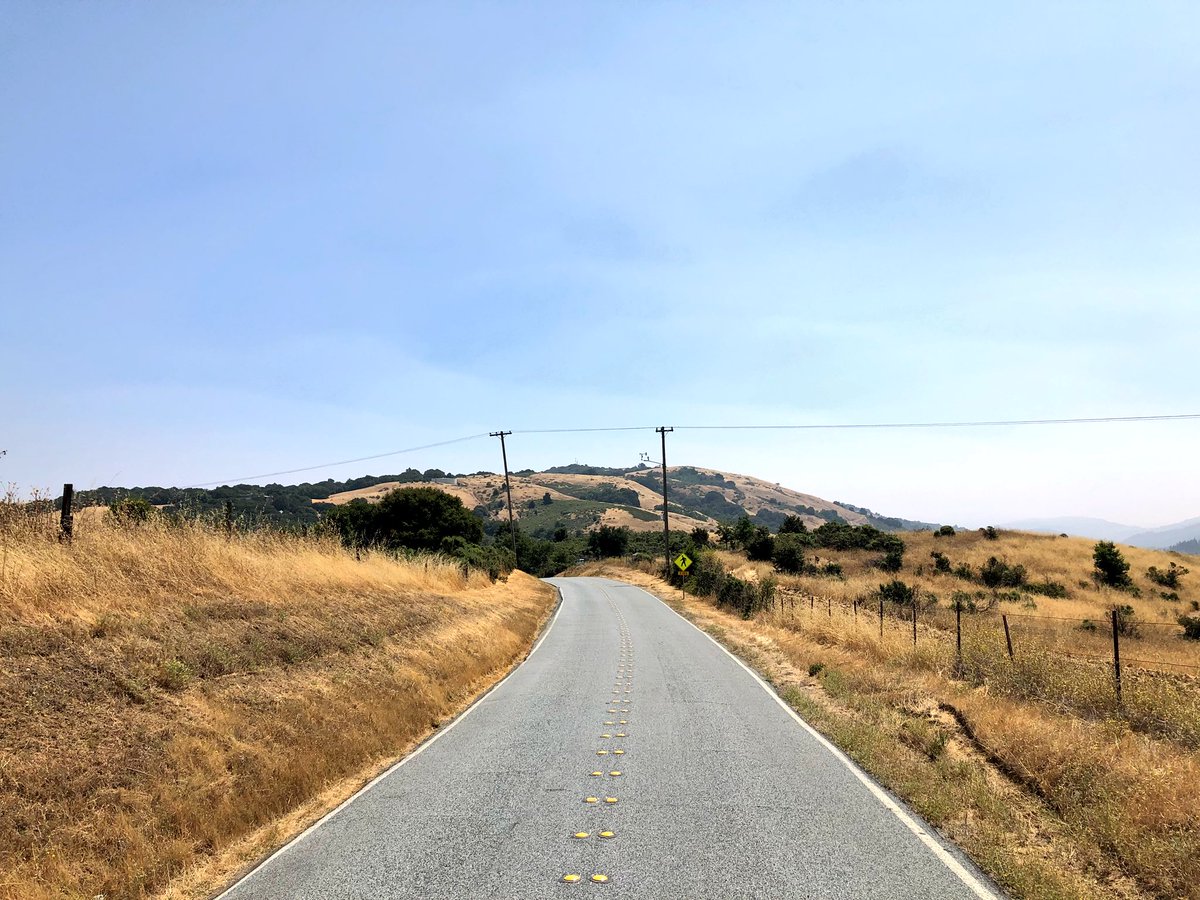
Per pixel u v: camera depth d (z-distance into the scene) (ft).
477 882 17.35
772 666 55.77
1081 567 167.22
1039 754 26.27
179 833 21.11
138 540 40.37
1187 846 17.85
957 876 17.30
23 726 21.83
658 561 224.12
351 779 28.66
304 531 67.56
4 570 28.89
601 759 29.07
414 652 49.75
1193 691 33.65
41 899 16.44
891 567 173.78
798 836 20.07
